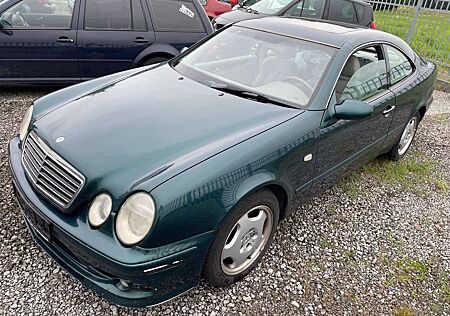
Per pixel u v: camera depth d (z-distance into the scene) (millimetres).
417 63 4332
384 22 9258
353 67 3258
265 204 2613
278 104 2924
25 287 2465
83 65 5254
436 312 2703
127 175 2152
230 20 7738
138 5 5309
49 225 2238
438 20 8156
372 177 4262
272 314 2500
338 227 3391
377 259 3092
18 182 2496
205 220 2176
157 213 2023
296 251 3043
